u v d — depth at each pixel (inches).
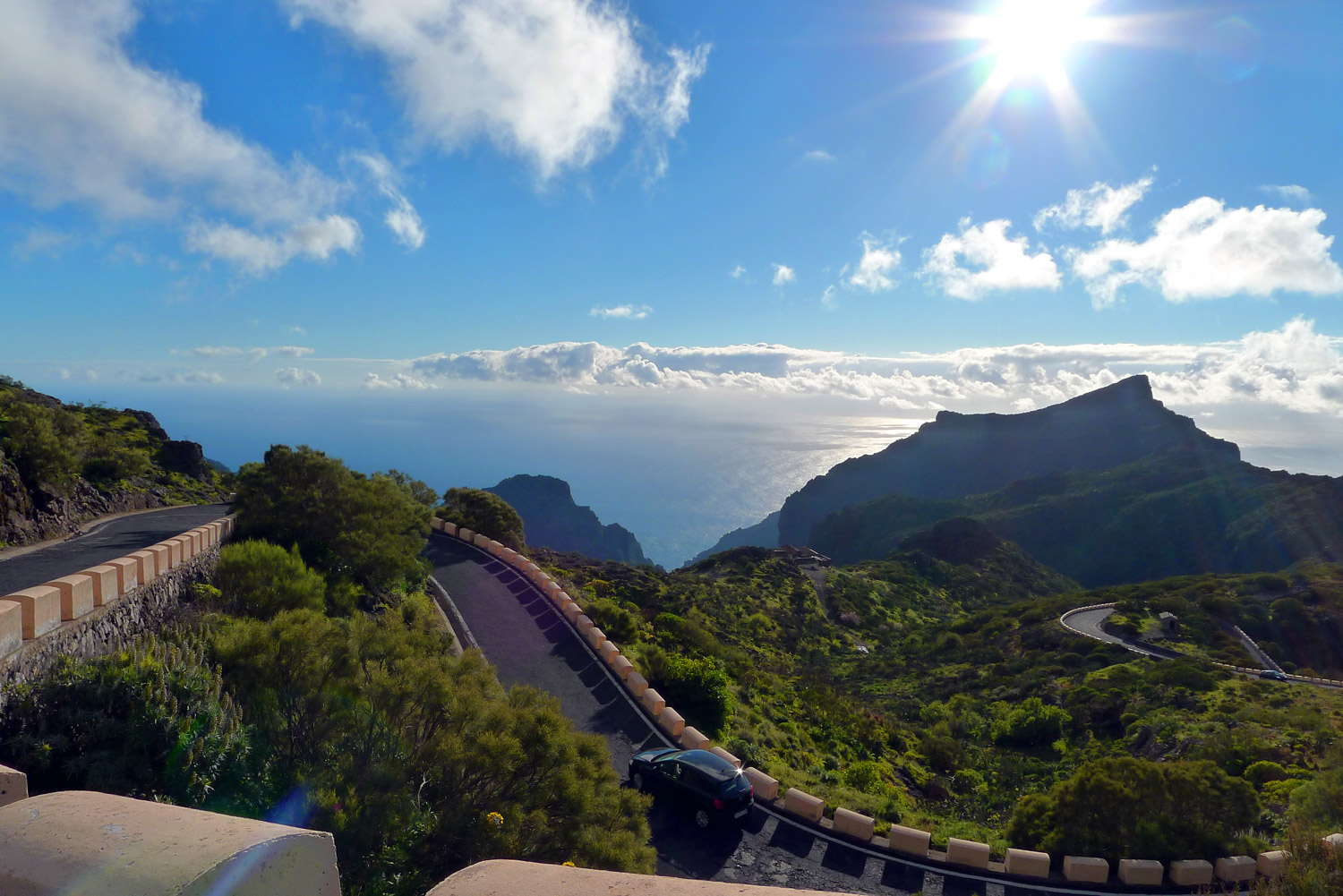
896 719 1509.6
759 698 1127.0
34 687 340.5
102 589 466.9
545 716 414.9
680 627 1375.5
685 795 624.7
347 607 828.6
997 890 549.3
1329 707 1298.0
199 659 395.9
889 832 636.7
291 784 344.8
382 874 335.6
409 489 1764.3
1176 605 2477.9
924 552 4478.3
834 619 2787.9
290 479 984.9
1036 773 1111.0
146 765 324.2
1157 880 555.5
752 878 543.8
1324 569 2723.9
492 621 1091.9
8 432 1034.7
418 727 394.9
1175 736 1178.0
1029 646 2191.2
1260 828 608.1
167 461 1844.2
